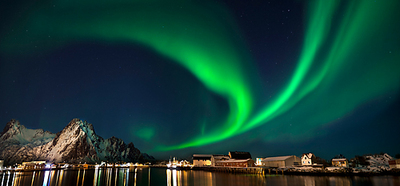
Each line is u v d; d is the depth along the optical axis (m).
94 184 65.19
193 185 57.03
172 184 60.78
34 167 166.50
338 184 50.41
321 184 51.19
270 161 99.81
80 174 109.12
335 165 87.31
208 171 111.56
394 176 62.06
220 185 54.81
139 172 122.88
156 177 85.31
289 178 63.88
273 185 51.94
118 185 61.75
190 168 134.50
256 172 85.06
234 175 80.31
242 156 123.38
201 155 145.25
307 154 91.75
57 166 189.38
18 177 93.31
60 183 68.81
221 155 130.62
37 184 67.25
